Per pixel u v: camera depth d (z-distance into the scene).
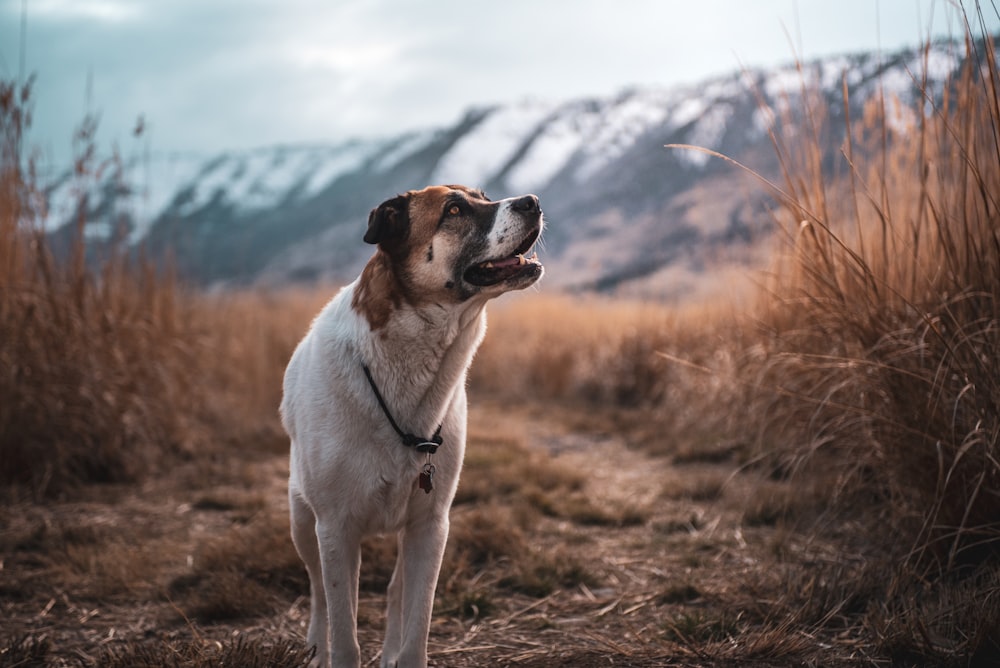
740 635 3.13
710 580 3.85
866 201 4.82
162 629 3.38
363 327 2.82
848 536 4.20
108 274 6.54
